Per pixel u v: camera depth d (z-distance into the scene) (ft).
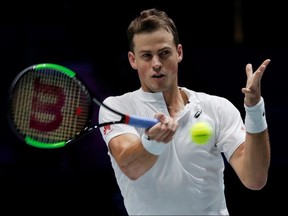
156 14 41.52
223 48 92.38
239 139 41.68
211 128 41.78
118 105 42.68
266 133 39.65
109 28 92.99
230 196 76.18
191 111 41.73
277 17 98.73
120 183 42.63
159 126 36.55
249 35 99.04
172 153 40.60
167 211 40.96
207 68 91.45
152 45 40.11
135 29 40.78
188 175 40.65
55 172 76.07
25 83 38.47
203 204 41.29
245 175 40.63
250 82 38.27
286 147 84.12
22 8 94.99
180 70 90.48
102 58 89.45
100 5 93.56
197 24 97.60
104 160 79.20
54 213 73.26
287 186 77.56
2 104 87.40
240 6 98.84
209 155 41.45
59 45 92.58
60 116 39.32
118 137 40.96
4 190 72.95
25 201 73.05
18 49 91.40
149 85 41.11
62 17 94.73
